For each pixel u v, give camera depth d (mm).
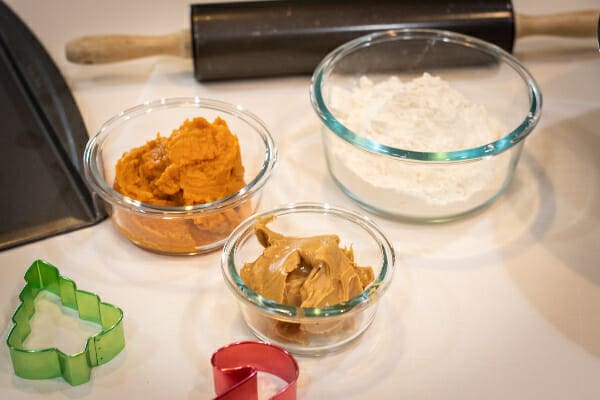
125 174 955
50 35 1234
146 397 828
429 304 920
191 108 1060
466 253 977
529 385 844
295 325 858
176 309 913
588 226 1008
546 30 1195
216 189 947
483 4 1186
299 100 1170
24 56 1173
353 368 857
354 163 1001
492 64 1109
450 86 1097
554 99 1168
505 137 956
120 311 857
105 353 848
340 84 1107
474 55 1114
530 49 1244
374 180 984
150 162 957
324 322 837
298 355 870
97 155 987
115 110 1137
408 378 849
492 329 896
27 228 981
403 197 977
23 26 1215
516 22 1185
